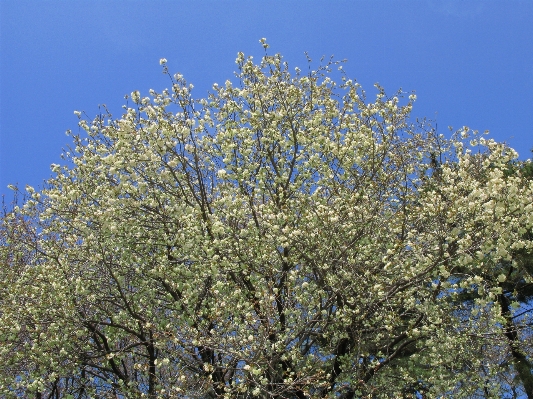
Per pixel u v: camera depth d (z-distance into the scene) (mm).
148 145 9586
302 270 9969
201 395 8398
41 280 9867
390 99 10836
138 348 11453
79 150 11750
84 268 10312
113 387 9961
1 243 11508
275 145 10875
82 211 10000
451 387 9992
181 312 9969
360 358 10039
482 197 8133
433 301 9984
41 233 11250
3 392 9000
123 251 9977
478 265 8508
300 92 10297
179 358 9094
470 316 10219
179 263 10266
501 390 11312
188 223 9055
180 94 9703
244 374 7969
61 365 9375
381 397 10039
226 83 10555
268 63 10867
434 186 11414
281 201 9883
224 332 8648
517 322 11430
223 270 9117
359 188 10438
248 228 9453
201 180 9516
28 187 10125
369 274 9172
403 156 10625
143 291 10375
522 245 8148
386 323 9695
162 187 9992
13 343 9422
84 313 10008
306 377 8266
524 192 8141
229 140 9766
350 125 10414
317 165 9859
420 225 9891
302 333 8914
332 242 9352
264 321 8102
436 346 9938
